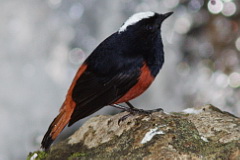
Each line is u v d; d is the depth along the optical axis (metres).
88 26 16.02
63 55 15.80
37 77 15.66
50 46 15.94
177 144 6.98
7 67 15.80
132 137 7.37
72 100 8.09
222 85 15.36
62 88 15.48
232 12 15.77
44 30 16.08
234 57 15.51
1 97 15.44
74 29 16.02
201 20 15.91
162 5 16.08
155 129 7.38
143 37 8.69
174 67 15.70
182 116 7.96
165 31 15.97
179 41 15.88
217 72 15.54
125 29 8.77
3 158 14.81
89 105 8.18
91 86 8.31
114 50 8.58
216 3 15.90
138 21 8.74
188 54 15.80
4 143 14.95
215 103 15.21
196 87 15.48
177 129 7.35
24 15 16.23
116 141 7.56
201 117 7.80
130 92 8.62
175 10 16.05
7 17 16.25
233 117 7.83
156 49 8.78
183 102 15.37
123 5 15.98
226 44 15.63
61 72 15.65
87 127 8.26
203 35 15.86
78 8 16.20
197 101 15.31
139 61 8.51
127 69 8.46
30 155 8.01
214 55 15.67
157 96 15.41
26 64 15.80
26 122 15.24
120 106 8.74
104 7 16.02
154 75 8.81
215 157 6.71
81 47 15.83
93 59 8.55
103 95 8.39
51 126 7.95
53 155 7.86
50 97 15.46
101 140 7.79
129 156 6.97
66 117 7.95
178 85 15.55
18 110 15.36
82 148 7.82
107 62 8.47
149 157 6.77
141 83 8.62
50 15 16.23
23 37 16.03
